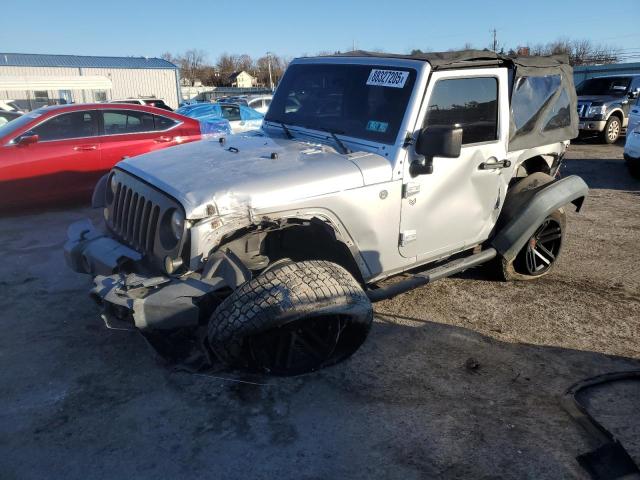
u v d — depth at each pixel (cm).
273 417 298
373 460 268
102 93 2869
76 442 275
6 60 3553
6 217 715
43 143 730
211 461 264
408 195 361
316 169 327
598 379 338
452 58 368
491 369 352
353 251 346
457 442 281
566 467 265
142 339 375
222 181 305
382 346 376
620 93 1543
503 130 416
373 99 374
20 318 408
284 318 280
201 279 287
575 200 503
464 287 484
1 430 282
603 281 511
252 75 9294
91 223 388
